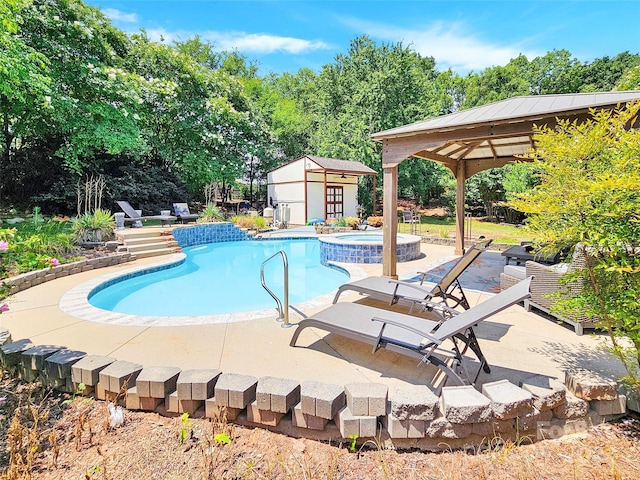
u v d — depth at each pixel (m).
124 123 14.09
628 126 3.85
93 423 2.66
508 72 28.00
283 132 26.30
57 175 15.06
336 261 9.55
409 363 3.33
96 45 13.54
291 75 35.56
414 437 2.38
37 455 2.34
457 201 9.79
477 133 5.34
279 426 2.59
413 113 22.27
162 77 17.55
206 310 6.27
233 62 29.11
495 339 3.87
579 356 3.40
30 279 6.36
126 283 7.76
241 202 25.02
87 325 4.38
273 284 8.16
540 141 3.07
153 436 2.53
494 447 2.41
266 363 3.33
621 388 2.71
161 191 18.19
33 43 11.65
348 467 2.27
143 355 3.51
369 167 22.92
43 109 11.80
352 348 3.67
